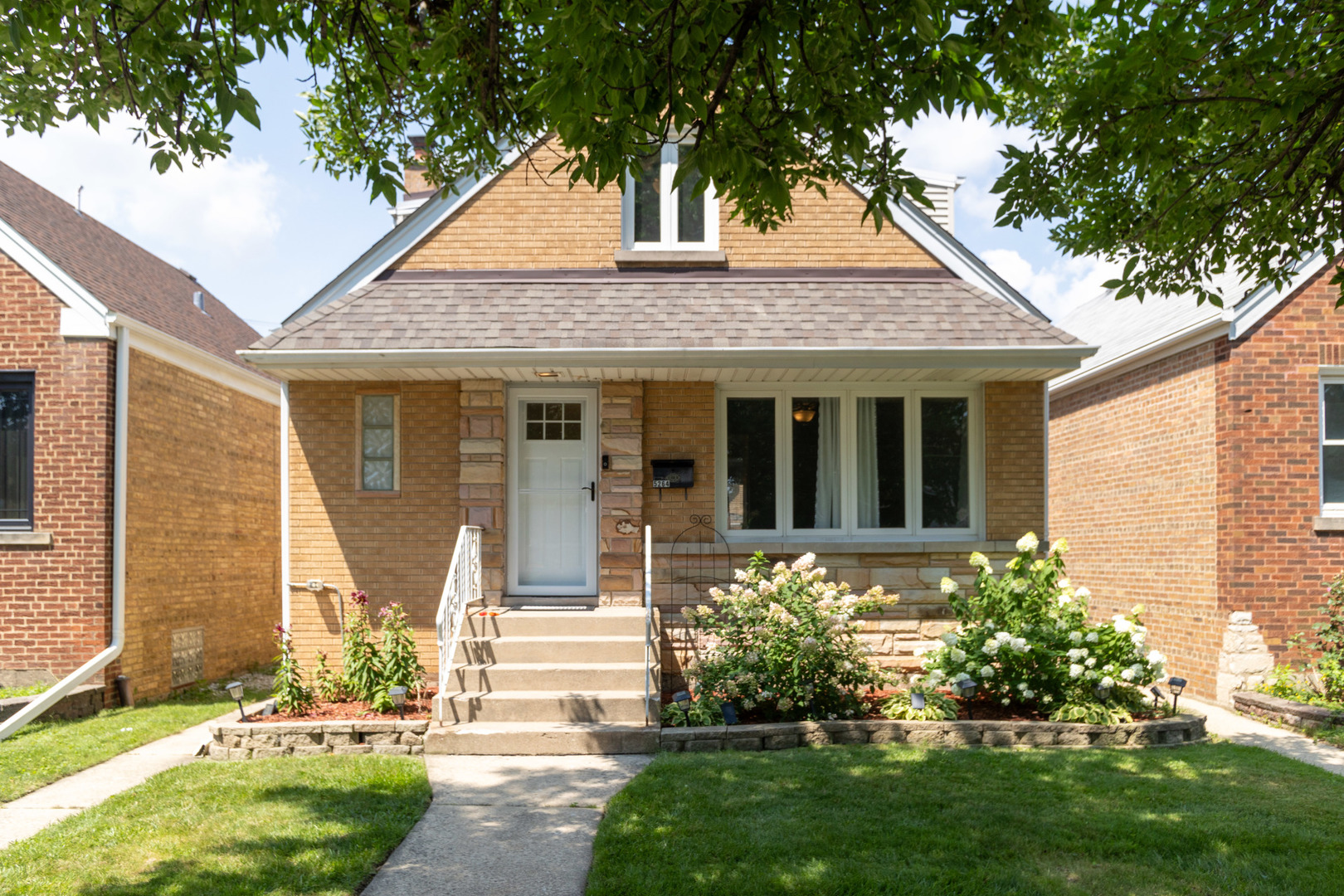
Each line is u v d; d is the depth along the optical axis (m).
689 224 11.39
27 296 11.06
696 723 8.06
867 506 10.50
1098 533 14.10
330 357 9.19
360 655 8.84
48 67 5.44
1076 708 8.15
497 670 8.51
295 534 10.22
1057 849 5.29
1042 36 5.08
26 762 7.71
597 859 5.15
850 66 4.73
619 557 10.12
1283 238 6.52
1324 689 10.14
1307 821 5.79
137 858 5.19
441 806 6.25
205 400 13.84
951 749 7.57
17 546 10.85
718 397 10.51
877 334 9.59
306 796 6.35
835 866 5.01
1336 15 5.40
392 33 6.14
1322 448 10.90
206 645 13.79
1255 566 10.66
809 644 8.10
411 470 10.27
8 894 4.73
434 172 7.64
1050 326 9.82
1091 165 5.91
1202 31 5.36
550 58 5.07
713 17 4.30
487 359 9.23
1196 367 11.49
